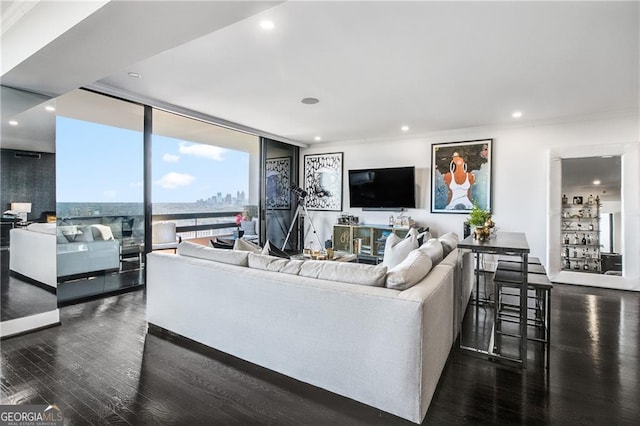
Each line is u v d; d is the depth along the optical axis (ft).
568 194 15.15
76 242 11.62
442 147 18.11
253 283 7.00
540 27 7.43
